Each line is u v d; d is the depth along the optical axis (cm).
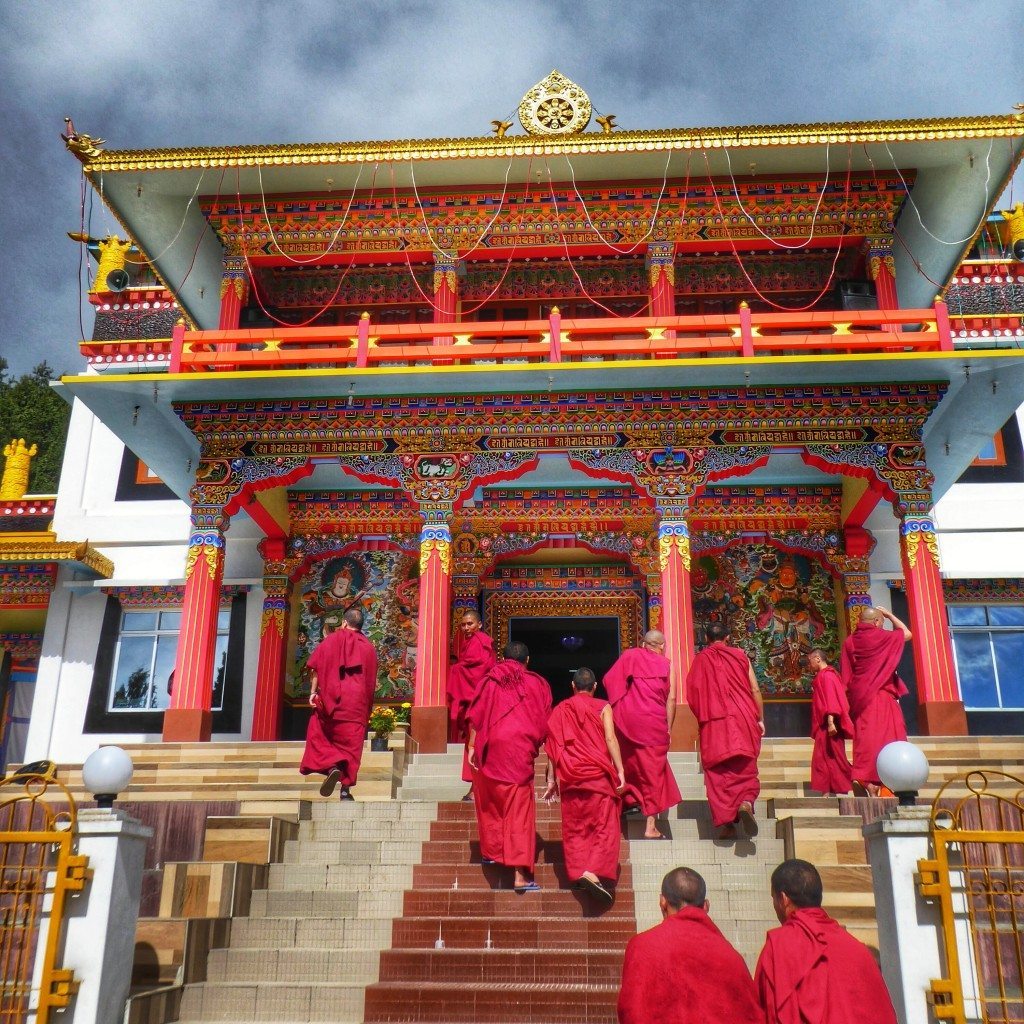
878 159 1783
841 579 1950
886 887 633
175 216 1941
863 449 1588
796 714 1930
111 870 679
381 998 756
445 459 1628
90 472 2236
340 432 1644
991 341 2138
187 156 1766
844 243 1928
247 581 2019
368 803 1060
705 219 1889
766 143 1706
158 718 2055
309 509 2025
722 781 948
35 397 4584
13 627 2423
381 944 838
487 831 898
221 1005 761
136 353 2297
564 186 1869
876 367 1545
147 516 2186
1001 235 2347
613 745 877
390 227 1916
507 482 1948
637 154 1761
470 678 1045
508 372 1557
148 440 1741
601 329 1617
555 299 2020
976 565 2023
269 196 1898
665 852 923
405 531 2023
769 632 1972
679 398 1620
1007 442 2103
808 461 1603
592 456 1616
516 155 1744
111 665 2097
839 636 1959
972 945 612
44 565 2150
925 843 629
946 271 2048
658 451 1608
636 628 2062
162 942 779
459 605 1980
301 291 2069
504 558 2086
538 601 2083
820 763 1121
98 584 2106
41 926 668
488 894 873
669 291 1859
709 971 484
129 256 2428
